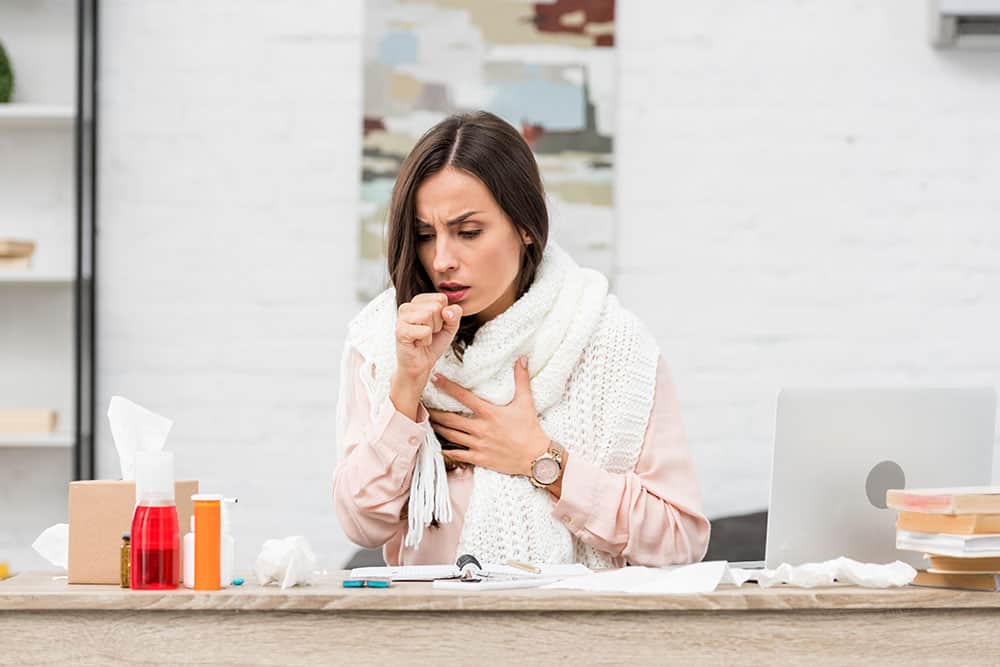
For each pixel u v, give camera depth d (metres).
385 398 1.92
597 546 1.92
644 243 3.84
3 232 3.84
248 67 3.85
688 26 3.86
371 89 3.80
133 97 3.83
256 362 3.83
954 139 3.87
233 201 3.84
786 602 1.52
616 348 2.00
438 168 1.83
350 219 3.85
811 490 1.80
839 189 3.86
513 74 3.80
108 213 3.83
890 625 1.55
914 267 3.86
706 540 1.98
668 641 1.51
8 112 3.62
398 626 1.49
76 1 3.78
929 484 1.86
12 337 3.83
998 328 3.86
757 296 3.85
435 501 1.87
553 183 3.79
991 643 1.57
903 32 3.86
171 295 3.83
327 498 3.83
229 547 1.59
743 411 3.83
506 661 1.50
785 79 3.86
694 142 3.85
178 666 1.48
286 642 1.48
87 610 1.48
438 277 1.85
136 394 3.82
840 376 3.85
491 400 1.96
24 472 3.85
